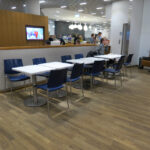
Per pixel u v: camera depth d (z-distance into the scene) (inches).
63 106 125.6
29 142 81.7
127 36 289.7
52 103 131.0
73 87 173.9
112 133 90.4
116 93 157.8
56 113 113.7
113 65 211.6
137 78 219.5
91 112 116.1
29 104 127.5
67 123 100.6
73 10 410.0
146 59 275.0
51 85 104.8
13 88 160.2
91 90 165.5
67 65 134.1
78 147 78.3
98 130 93.2
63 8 385.7
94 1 306.0
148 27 285.9
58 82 109.3
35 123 100.1
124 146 79.5
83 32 833.5
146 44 294.0
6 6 319.6
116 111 118.3
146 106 128.0
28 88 167.9
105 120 104.8
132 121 104.1
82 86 164.9
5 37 248.1
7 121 102.2
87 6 359.3
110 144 80.9
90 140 83.9
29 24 276.8
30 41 284.8
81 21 681.0
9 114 111.4
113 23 310.0
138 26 290.8
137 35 294.8
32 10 286.8
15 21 256.5
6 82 153.6
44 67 123.7
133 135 88.9
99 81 200.8
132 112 117.2
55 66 128.6
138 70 276.1
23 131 91.4
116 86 180.9
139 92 161.5
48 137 86.0
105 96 149.0
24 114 111.7
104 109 121.4
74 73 128.1
